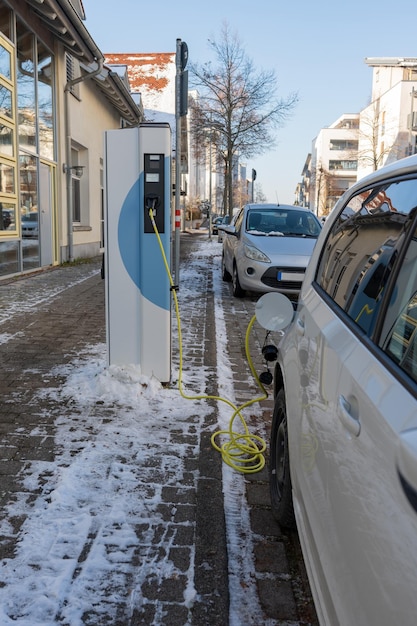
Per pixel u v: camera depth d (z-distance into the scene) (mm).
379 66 57156
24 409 4457
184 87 8961
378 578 1278
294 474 2465
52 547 2727
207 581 2549
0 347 6297
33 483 3312
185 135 30750
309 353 2521
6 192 10883
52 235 14430
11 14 10812
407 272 1761
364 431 1551
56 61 14156
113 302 4895
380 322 1831
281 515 2895
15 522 2920
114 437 3992
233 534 2951
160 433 4109
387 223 2109
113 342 4957
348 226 2744
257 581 2598
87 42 13430
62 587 2453
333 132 83312
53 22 12281
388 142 57281
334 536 1669
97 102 19000
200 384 5234
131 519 2994
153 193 4688
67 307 8742
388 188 2246
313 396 2256
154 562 2660
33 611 2312
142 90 34875
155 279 4824
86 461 3605
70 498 3164
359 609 1353
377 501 1368
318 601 1749
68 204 15352
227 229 11125
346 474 1639
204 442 3996
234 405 4840
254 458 3787
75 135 16094
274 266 9508
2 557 2639
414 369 1489
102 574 2559
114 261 4832
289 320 3453
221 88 24969
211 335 7277
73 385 4992
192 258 18781
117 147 4664
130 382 4848
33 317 7945
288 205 11617
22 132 11906
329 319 2395
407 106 54938
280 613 2398
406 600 1130
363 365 1760
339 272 2613
